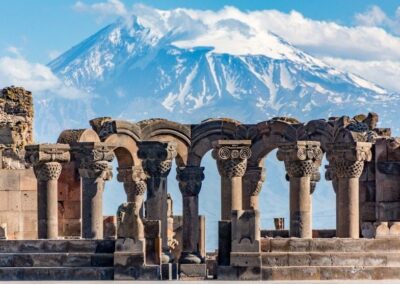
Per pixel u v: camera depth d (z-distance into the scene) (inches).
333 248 2765.7
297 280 2731.3
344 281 2721.5
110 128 3191.4
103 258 2765.7
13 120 3304.6
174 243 3538.4
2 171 3270.2
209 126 3280.0
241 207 3181.6
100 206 3120.1
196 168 3262.8
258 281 2719.0
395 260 2775.6
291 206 3061.0
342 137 3142.2
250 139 3280.0
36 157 3068.4
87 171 3112.7
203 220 3388.3
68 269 2760.8
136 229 2755.9
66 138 3132.4
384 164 3198.8
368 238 2812.5
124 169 3253.0
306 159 3051.2
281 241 2758.4
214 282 2701.8
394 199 3196.4
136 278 2751.0
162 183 3161.9
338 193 3139.8
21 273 2763.3
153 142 3154.5
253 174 3294.8
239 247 2743.6
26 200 3284.9
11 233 3267.7
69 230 3272.6
